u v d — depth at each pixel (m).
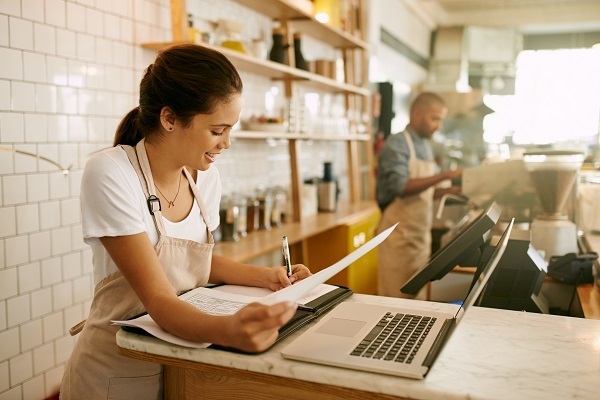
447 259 1.67
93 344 1.57
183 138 1.47
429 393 1.02
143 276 1.37
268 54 4.46
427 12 9.50
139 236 1.41
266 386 1.31
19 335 2.48
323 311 1.46
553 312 2.35
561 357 1.17
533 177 2.61
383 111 7.23
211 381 1.38
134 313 1.54
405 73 8.88
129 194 1.45
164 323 1.28
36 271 2.55
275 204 4.24
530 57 10.65
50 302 2.62
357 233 4.77
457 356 1.17
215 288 1.67
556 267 2.35
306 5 4.52
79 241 2.76
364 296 1.63
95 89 2.81
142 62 3.12
